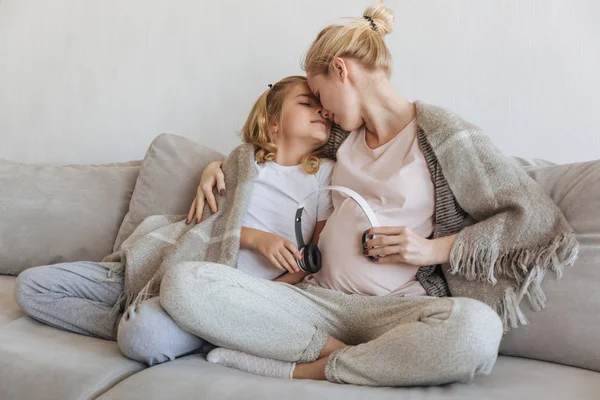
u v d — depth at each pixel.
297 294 1.12
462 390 0.87
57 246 1.60
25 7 2.05
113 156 1.95
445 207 1.17
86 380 0.94
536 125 1.44
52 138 2.04
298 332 1.02
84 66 1.98
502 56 1.46
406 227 1.11
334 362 0.96
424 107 1.22
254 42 1.73
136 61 1.90
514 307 1.05
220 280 1.03
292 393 0.85
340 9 1.61
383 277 1.15
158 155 1.57
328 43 1.24
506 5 1.45
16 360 1.00
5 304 1.35
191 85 1.82
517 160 1.32
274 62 1.71
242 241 1.30
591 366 1.01
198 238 1.32
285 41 1.69
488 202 1.12
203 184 1.38
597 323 1.01
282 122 1.37
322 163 1.37
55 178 1.69
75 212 1.62
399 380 0.90
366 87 1.24
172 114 1.86
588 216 1.08
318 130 1.34
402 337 0.90
